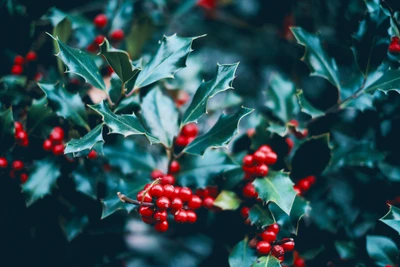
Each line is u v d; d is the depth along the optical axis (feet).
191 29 2.59
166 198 1.76
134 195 1.89
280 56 2.51
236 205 1.89
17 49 2.08
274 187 1.85
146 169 1.99
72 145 1.74
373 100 1.99
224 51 2.62
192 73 2.26
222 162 1.93
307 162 1.96
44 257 2.05
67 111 1.91
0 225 2.00
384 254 1.93
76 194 1.99
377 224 1.97
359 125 2.09
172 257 2.36
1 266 2.03
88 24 2.14
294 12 2.39
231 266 1.85
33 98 2.02
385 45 1.97
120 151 1.99
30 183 1.90
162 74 1.85
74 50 1.85
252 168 1.89
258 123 1.97
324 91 2.26
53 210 2.01
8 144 1.90
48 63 2.12
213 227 1.97
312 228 1.99
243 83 2.53
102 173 2.02
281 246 1.85
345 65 2.29
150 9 2.34
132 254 2.19
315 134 2.08
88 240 2.08
